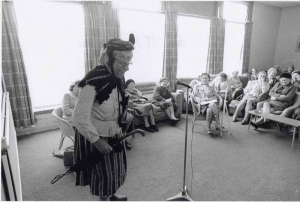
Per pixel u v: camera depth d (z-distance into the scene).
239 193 1.88
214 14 5.49
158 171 2.21
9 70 2.95
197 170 2.24
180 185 1.98
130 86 3.55
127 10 4.06
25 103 3.15
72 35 3.52
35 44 3.20
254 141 3.04
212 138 3.13
